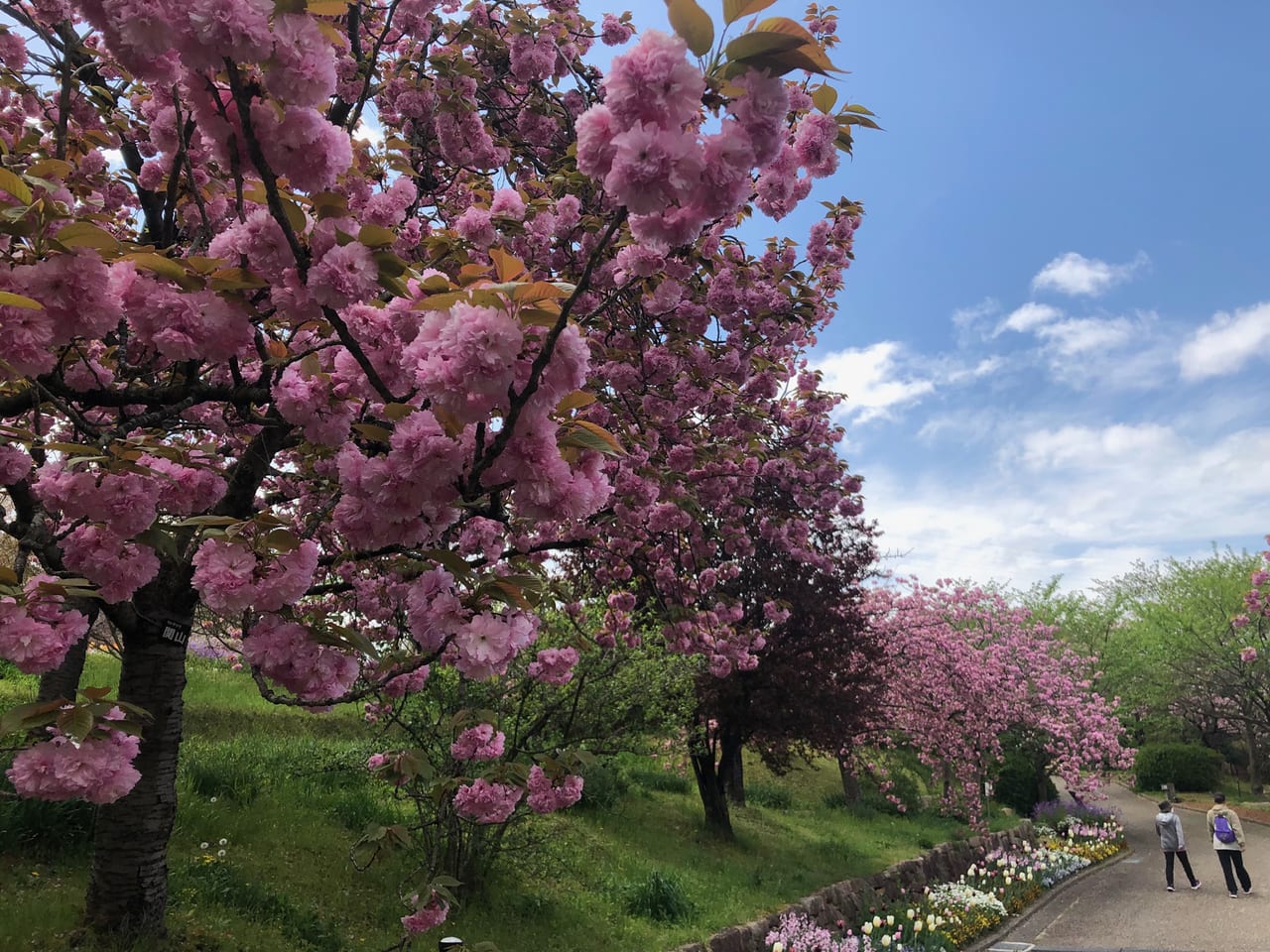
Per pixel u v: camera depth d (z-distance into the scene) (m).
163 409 2.57
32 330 1.69
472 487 1.86
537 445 1.82
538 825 7.46
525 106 5.43
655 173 1.43
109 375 2.78
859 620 11.80
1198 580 25.70
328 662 2.34
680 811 11.21
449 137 4.75
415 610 2.45
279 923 4.34
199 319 1.95
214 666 11.54
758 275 5.08
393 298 2.19
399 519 1.94
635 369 5.07
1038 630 21.56
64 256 1.71
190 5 1.52
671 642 6.53
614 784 10.15
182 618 3.67
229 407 3.50
